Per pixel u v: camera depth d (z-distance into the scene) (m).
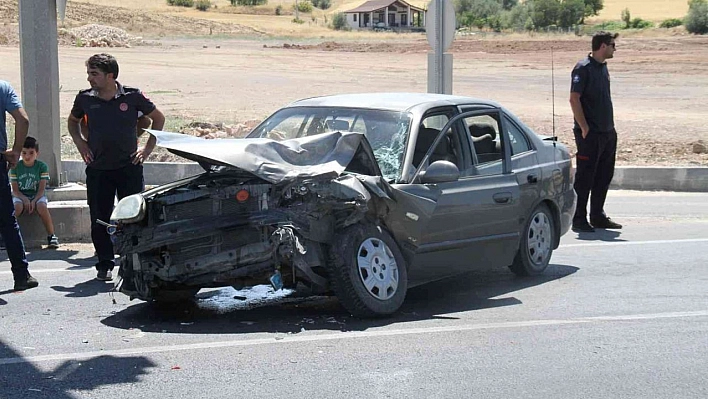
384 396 6.12
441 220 8.71
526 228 10.05
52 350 7.12
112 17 89.31
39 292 9.21
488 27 106.19
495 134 9.87
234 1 143.62
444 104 9.39
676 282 10.10
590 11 113.31
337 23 112.00
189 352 7.09
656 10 122.81
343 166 7.94
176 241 7.74
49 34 12.88
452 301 9.12
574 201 10.98
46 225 11.59
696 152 22.50
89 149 9.59
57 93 13.20
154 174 17.22
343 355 7.05
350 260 7.82
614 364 6.97
